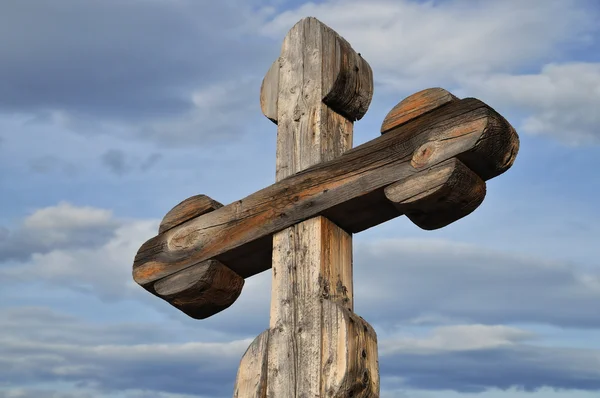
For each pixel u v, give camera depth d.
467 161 4.07
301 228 4.50
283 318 4.40
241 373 4.43
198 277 4.94
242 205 4.81
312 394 4.19
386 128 4.30
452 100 4.15
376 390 4.26
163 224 5.19
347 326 4.21
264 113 4.96
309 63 4.85
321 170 4.50
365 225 4.52
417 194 4.10
